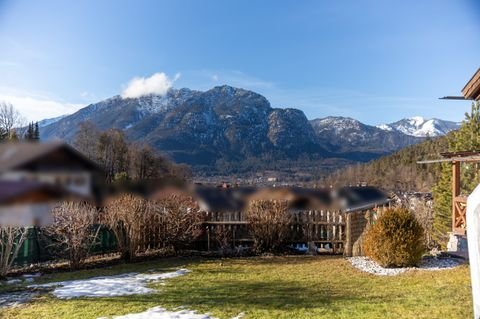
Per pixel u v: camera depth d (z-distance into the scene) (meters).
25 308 6.23
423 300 5.91
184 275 9.01
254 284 7.88
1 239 8.78
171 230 12.62
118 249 11.87
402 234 9.30
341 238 13.05
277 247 12.95
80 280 8.52
